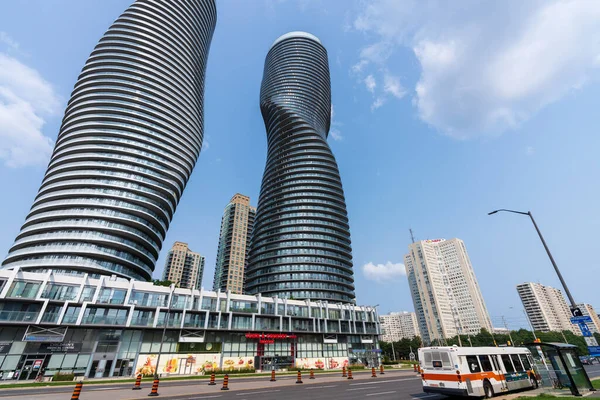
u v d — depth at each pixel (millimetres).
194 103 112000
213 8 146750
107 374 49219
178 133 99125
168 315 55688
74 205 74500
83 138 84875
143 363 52938
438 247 187125
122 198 78750
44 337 46500
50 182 79312
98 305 52500
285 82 170625
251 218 174500
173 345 57094
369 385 27844
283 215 125000
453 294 171625
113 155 82688
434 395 21141
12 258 69250
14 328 45719
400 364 83250
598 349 17391
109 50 101750
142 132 89750
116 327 52688
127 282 57625
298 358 71188
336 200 129875
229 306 67000
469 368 18875
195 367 57531
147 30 109562
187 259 196875
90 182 78062
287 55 186375
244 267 157750
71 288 51844
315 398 20094
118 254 73250
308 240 115375
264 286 107250
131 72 98250
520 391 21625
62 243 69938
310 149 144500
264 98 171875
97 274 68562
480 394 18312
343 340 81375
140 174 84562
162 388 27109
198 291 64562
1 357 43375
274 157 147375
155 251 85000
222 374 49219
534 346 22500
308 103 162625
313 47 191625
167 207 89938
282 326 72625
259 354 65938
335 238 121125
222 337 63219
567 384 19422
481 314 159625
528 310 185000
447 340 137750
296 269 106750
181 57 113000
